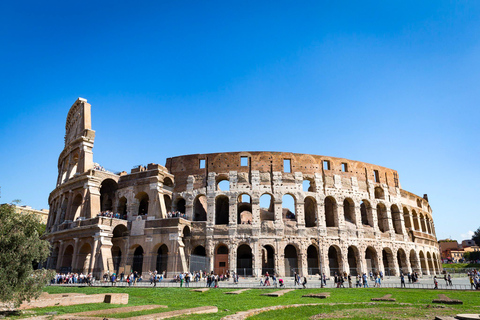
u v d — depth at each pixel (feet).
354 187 273.54
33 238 95.61
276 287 167.32
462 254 612.70
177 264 218.79
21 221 96.94
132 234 238.48
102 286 174.09
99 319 75.10
